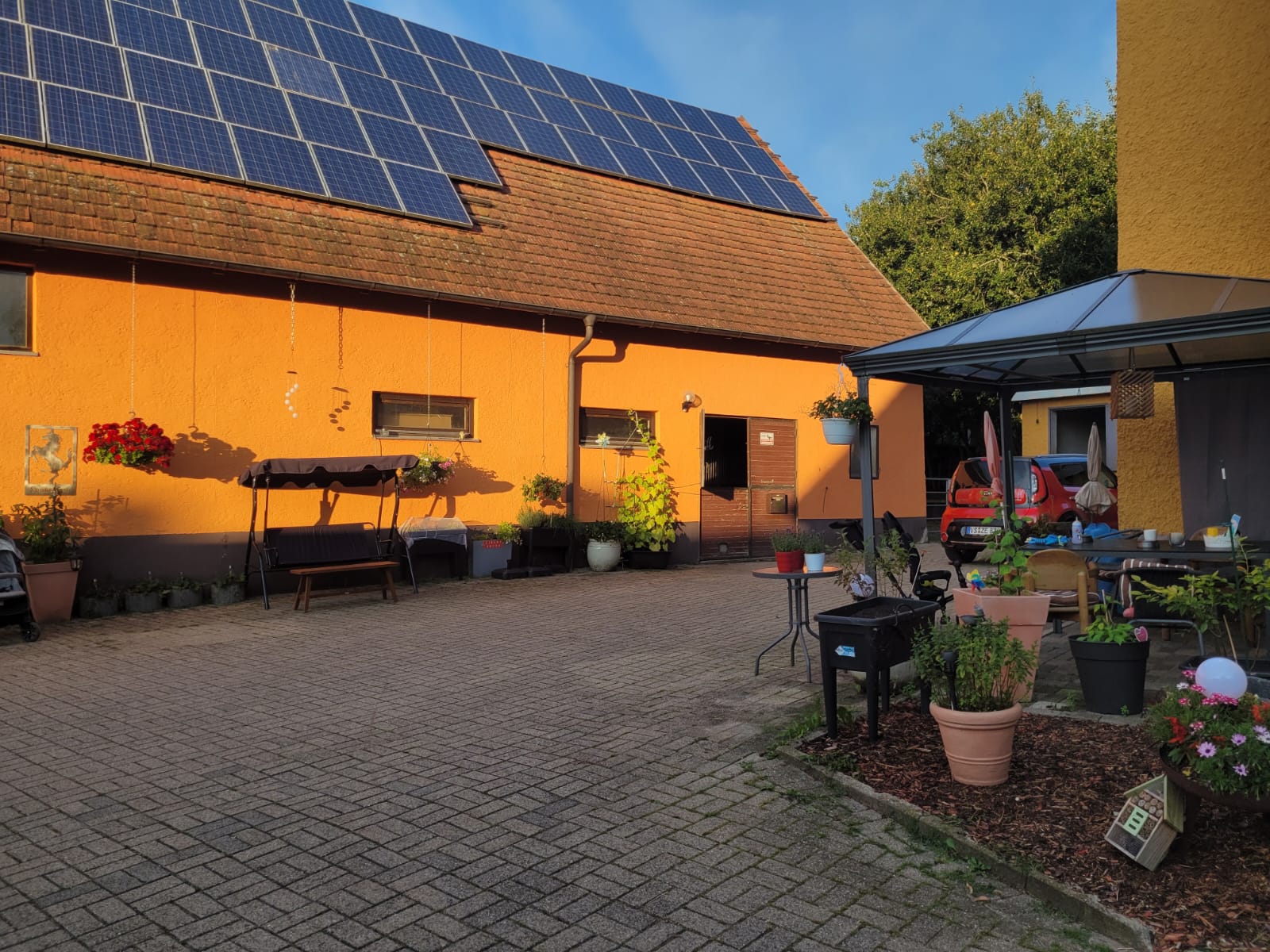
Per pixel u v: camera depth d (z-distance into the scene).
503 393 12.62
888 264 26.97
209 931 3.27
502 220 13.43
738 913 3.36
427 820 4.26
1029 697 5.78
